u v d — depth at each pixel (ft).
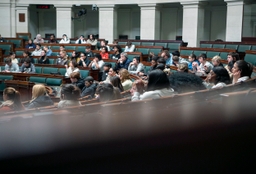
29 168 3.12
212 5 51.34
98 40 45.27
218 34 51.52
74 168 3.18
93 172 3.22
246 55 27.81
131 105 5.74
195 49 33.04
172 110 4.68
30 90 24.50
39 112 5.36
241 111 4.26
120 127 3.60
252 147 3.87
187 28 46.32
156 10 49.32
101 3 51.78
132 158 3.33
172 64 25.99
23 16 52.80
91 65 29.76
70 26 53.26
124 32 58.08
